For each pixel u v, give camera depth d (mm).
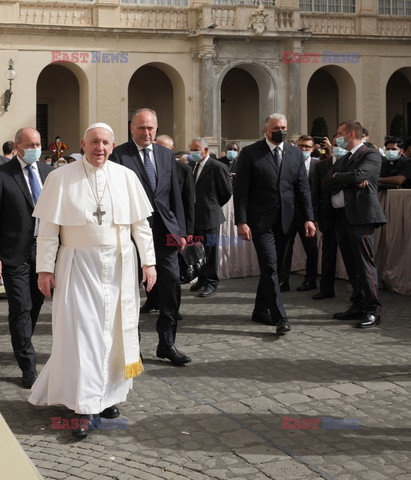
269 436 5527
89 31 29516
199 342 8438
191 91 31188
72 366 5590
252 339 8555
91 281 5605
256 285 12695
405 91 37844
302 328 9102
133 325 5777
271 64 31938
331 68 34156
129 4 30531
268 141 8758
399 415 5961
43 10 29156
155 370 7285
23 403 6336
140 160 7297
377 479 4766
